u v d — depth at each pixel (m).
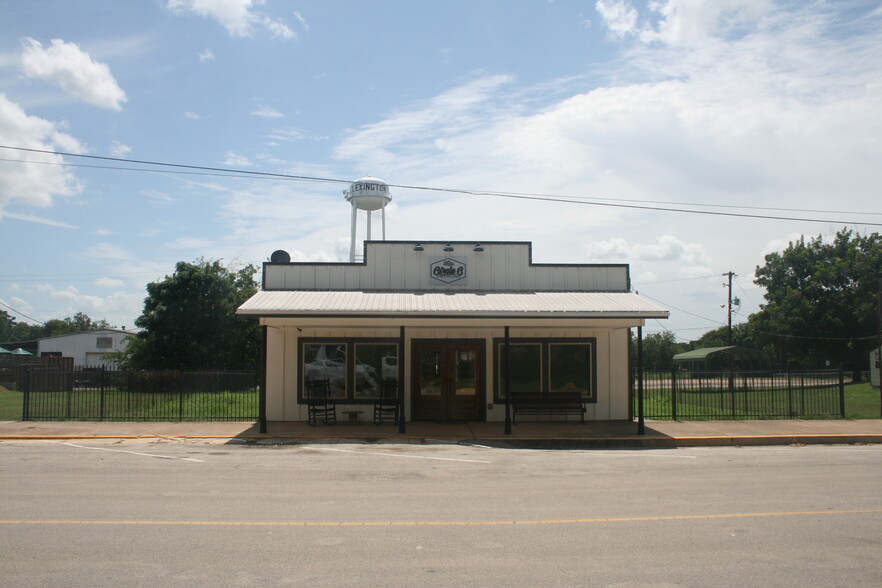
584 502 8.71
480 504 8.56
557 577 5.62
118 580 5.48
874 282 45.69
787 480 10.48
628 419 19.03
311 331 18.84
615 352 19.20
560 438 15.49
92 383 19.73
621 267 19.55
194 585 5.37
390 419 18.83
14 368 37.69
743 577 5.66
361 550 6.41
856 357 46.31
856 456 13.52
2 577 5.54
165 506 8.33
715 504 8.59
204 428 16.91
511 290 19.33
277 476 10.66
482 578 5.59
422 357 18.98
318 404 18.20
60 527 7.22
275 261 20.09
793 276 50.50
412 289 19.19
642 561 6.09
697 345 79.94
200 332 37.16
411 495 9.15
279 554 6.25
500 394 18.88
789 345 48.50
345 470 11.34
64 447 14.14
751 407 23.19
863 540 6.84
